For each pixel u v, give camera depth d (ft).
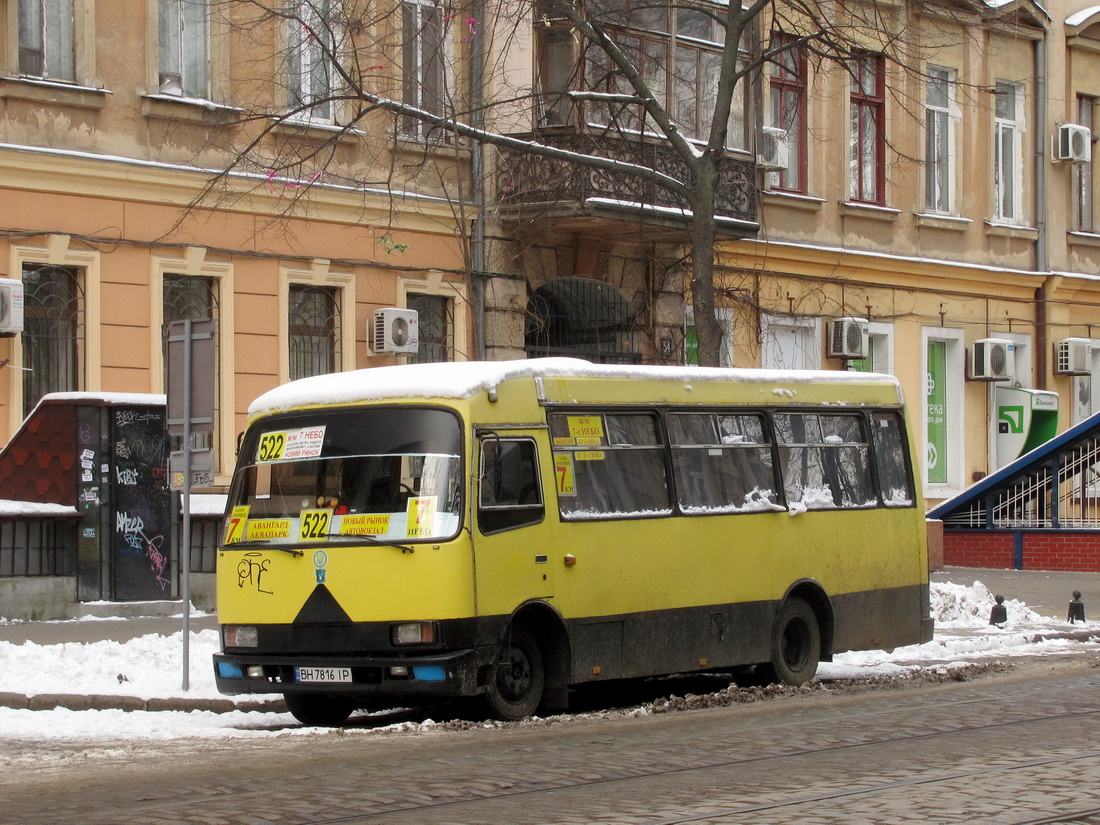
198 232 82.48
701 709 51.49
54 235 76.48
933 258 123.03
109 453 75.15
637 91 77.20
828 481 60.90
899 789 35.63
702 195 76.18
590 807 33.68
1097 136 136.26
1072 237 134.21
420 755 41.19
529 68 92.84
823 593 59.36
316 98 81.30
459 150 93.50
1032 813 32.83
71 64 78.48
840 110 116.78
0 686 53.78
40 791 36.55
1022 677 60.59
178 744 44.24
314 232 87.71
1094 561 109.81
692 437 55.62
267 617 48.19
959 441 125.08
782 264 112.06
